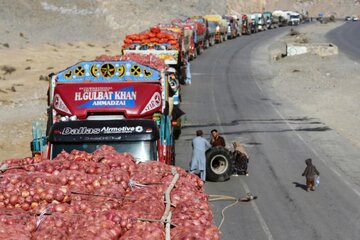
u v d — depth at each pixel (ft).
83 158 32.68
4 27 237.66
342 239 45.19
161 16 310.65
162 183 28.84
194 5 367.66
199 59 195.42
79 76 52.70
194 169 60.54
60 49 229.66
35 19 256.11
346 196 56.70
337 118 102.01
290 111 108.37
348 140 83.97
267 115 103.65
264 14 374.43
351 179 63.10
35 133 50.72
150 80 52.39
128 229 23.44
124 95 51.08
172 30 126.11
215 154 61.62
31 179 27.50
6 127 94.84
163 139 48.75
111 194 26.91
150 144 43.52
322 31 358.43
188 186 29.09
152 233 22.58
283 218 49.98
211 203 54.08
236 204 53.78
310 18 553.64
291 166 68.74
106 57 68.54
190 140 82.74
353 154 75.15
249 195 55.16
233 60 195.93
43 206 25.09
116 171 29.81
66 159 32.89
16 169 31.07
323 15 625.41
